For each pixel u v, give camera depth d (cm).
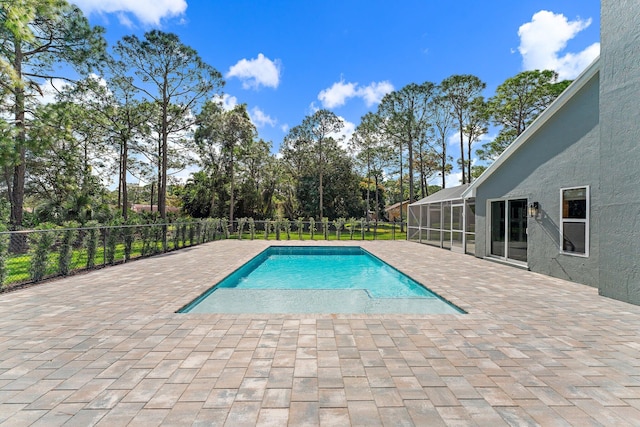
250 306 488
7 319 369
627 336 322
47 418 189
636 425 185
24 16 762
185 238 1284
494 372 248
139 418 189
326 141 2667
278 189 3077
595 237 541
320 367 255
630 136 432
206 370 249
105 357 271
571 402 208
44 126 942
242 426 182
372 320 369
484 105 2308
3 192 1684
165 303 440
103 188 2236
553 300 461
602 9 472
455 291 521
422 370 251
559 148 613
